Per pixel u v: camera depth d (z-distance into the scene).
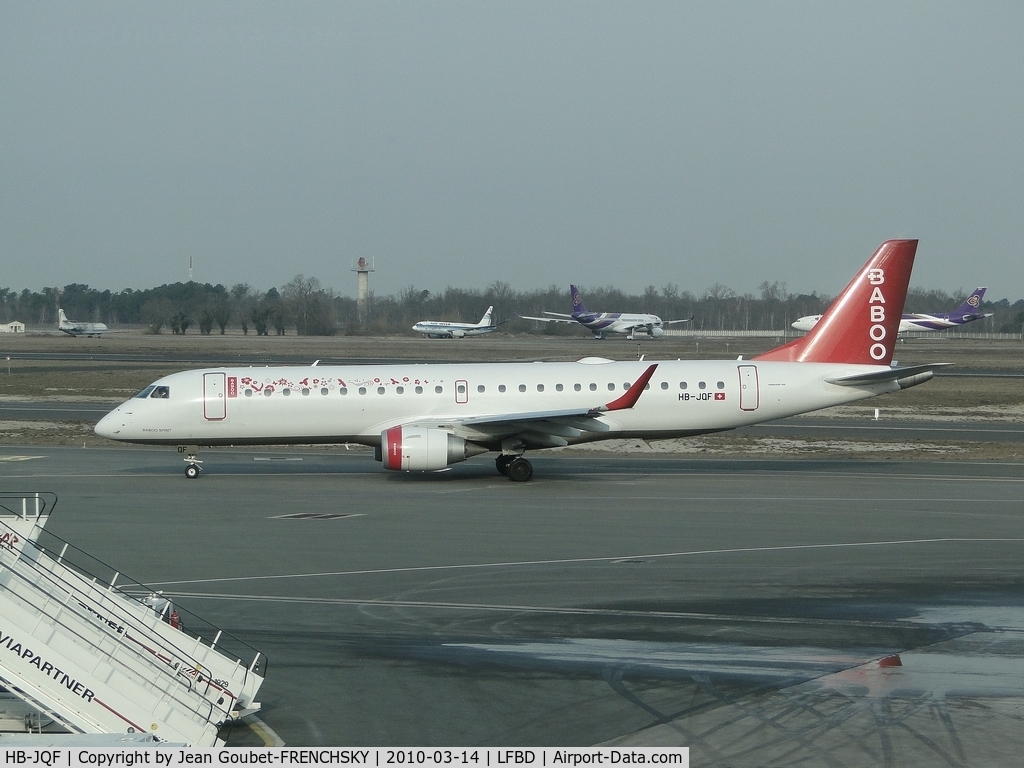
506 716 34.25
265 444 91.75
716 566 56.62
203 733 30.94
